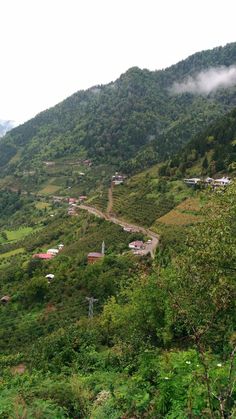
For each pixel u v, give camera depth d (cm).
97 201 14362
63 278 6969
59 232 12319
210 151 13512
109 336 2748
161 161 17162
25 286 6850
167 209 10412
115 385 1259
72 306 5862
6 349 4738
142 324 2330
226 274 1350
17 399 1135
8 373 2367
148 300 2230
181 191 11212
